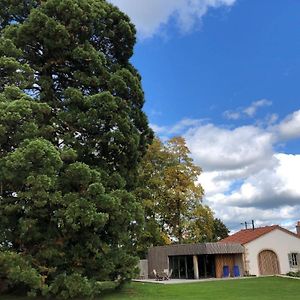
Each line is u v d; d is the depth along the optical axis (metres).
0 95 19.95
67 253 20.02
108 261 20.72
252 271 39.31
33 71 22.25
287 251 41.41
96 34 25.62
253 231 43.50
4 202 19.38
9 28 23.55
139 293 23.39
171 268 38.69
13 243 19.89
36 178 17.69
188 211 45.38
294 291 24.59
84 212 18.50
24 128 19.00
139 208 21.67
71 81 24.20
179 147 47.19
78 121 21.62
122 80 23.88
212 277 37.69
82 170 19.45
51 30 22.55
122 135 22.30
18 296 21.14
